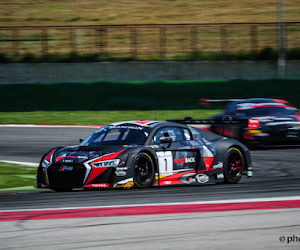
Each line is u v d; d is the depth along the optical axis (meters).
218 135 26.83
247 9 136.62
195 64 94.06
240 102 44.50
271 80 82.25
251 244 12.30
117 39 113.62
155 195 20.55
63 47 108.56
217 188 23.23
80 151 22.61
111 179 21.27
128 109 81.38
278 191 21.89
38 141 49.78
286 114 43.03
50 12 139.25
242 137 40.25
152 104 81.44
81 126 63.91
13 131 58.56
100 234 13.45
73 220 15.38
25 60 97.44
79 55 100.12
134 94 81.38
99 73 93.38
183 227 14.23
